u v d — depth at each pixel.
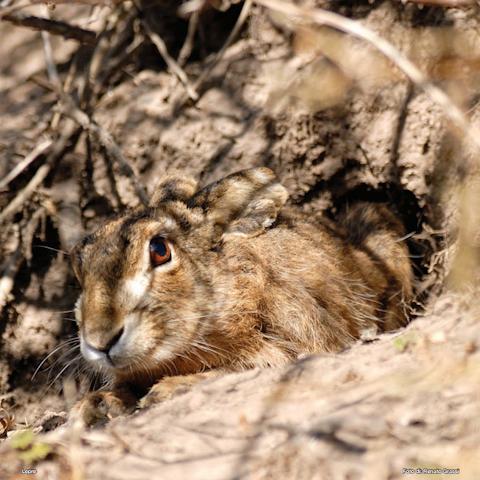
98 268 10.01
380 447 6.87
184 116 14.27
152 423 8.16
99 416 9.95
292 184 13.84
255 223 11.05
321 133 13.56
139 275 10.00
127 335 9.70
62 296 14.72
